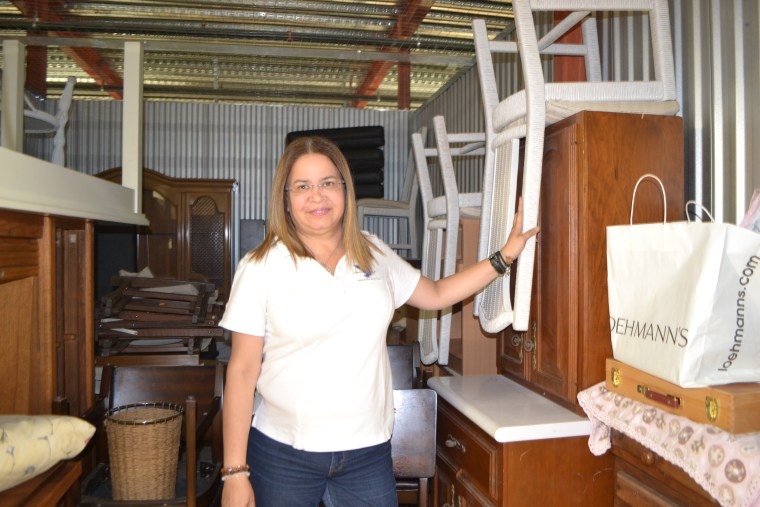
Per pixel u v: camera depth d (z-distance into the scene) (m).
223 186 5.52
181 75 5.93
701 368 1.37
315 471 1.56
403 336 3.85
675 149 1.86
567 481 1.81
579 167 1.83
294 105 6.75
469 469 2.02
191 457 1.95
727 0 2.07
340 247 1.65
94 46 4.80
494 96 2.22
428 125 6.05
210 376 2.42
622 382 1.62
